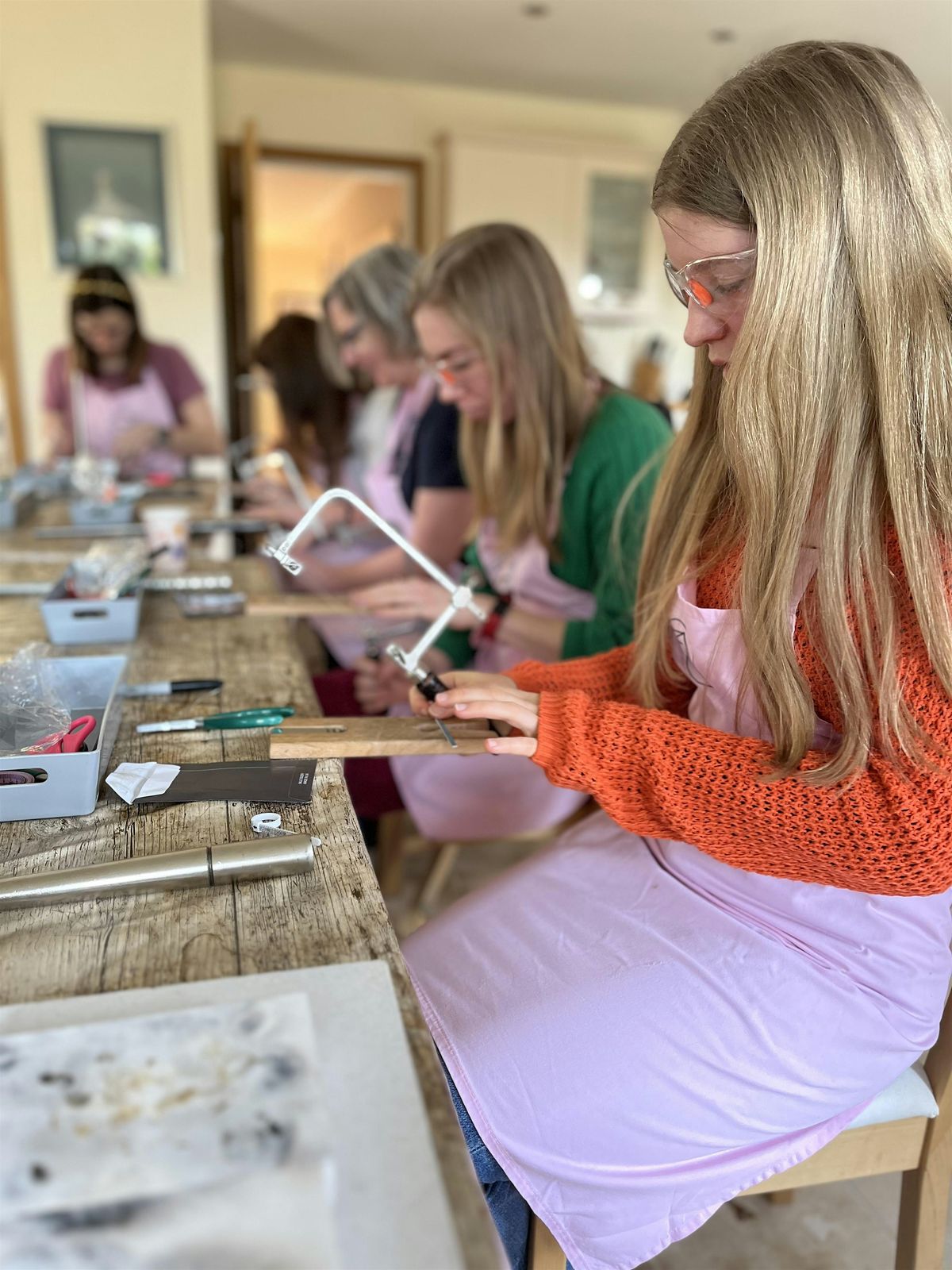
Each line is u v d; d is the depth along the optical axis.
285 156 4.79
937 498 0.75
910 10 3.25
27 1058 0.49
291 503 2.65
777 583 0.82
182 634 1.33
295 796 0.83
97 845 0.76
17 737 0.84
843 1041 0.85
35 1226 0.40
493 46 4.20
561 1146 0.80
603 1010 0.84
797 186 0.75
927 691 0.75
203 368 3.99
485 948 0.93
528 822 1.54
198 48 3.66
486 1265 0.42
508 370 1.44
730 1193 0.85
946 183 0.75
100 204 3.75
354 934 0.65
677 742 0.85
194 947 0.63
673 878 0.99
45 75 3.59
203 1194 0.41
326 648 2.40
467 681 1.06
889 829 0.76
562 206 4.95
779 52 0.81
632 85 4.73
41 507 2.34
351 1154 0.48
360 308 2.15
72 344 3.09
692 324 0.88
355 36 4.12
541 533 1.50
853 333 0.76
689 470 1.03
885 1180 1.37
